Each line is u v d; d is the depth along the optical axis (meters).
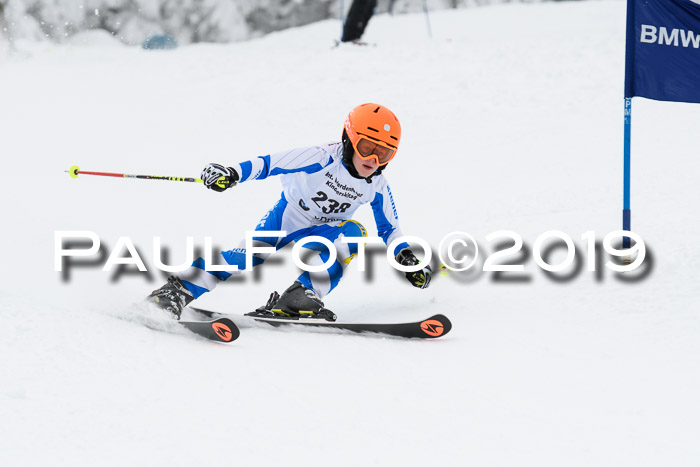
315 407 6.69
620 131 22.58
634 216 13.62
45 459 5.57
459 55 32.50
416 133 24.38
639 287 10.05
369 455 5.82
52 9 49.31
